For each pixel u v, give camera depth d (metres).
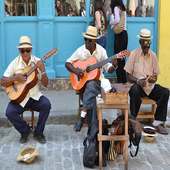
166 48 7.54
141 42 5.85
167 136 5.85
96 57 5.82
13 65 5.41
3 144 5.49
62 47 7.58
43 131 5.83
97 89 5.02
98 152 4.77
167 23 7.51
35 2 7.47
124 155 4.82
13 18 7.43
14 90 5.39
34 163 4.91
